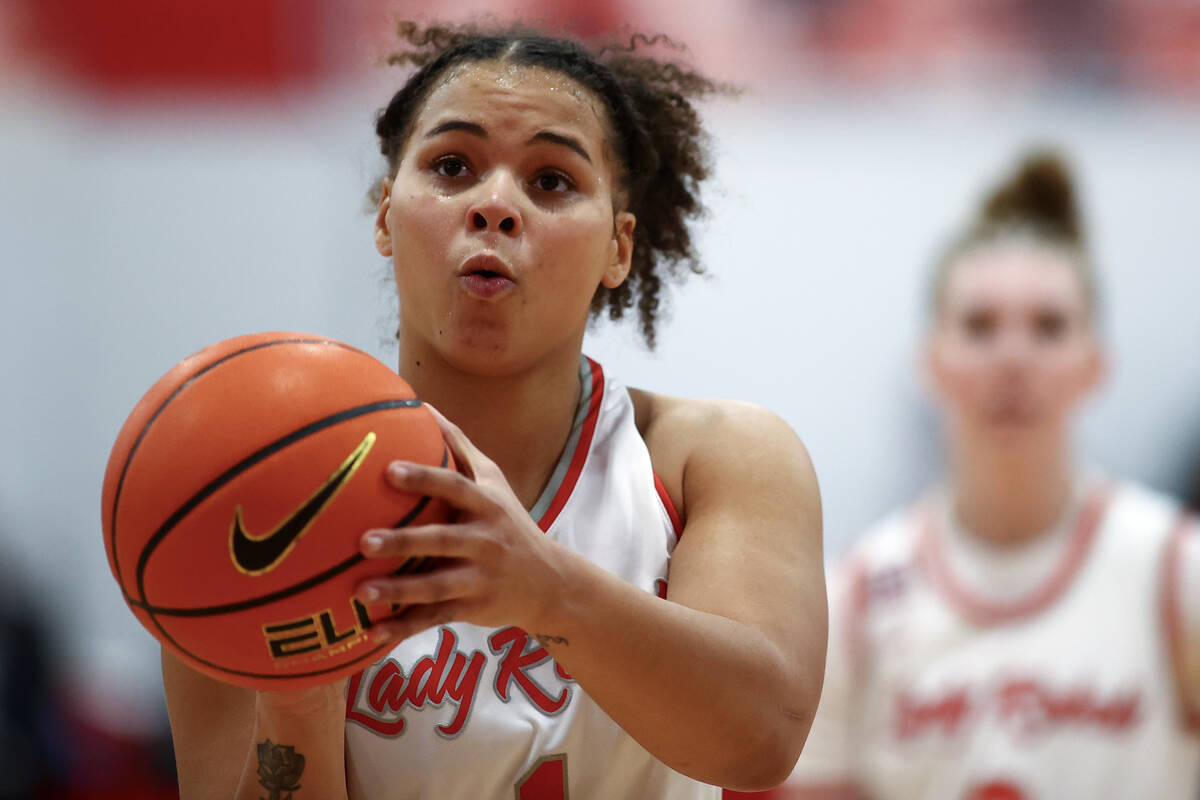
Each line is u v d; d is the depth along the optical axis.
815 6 14.04
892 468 13.39
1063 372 10.20
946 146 14.00
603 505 5.41
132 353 13.91
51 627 12.98
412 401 4.29
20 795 12.25
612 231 5.29
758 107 14.06
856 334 13.70
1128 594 9.70
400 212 5.07
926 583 10.01
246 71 14.13
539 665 5.22
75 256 13.98
